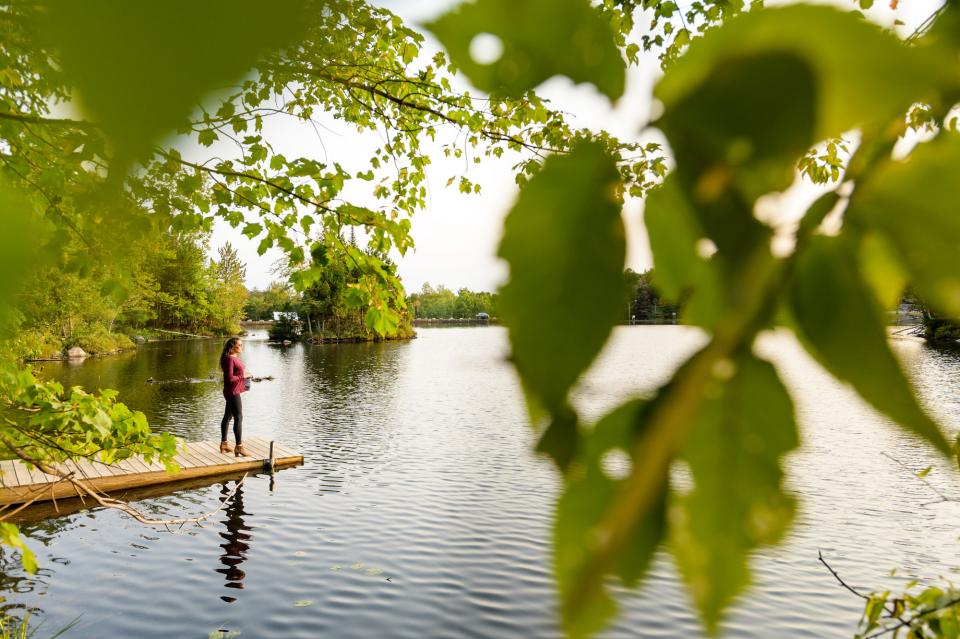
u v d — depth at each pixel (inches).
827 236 7.3
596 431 6.6
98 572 452.1
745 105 6.7
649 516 6.5
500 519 575.8
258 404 1240.8
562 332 6.5
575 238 6.6
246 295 4050.2
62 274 150.1
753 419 6.9
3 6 13.1
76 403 202.2
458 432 976.3
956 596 98.5
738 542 6.6
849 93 6.7
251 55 3.6
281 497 641.6
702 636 6.5
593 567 6.3
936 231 7.1
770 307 7.1
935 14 6.7
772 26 6.7
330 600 426.6
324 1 3.9
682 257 6.9
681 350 7.0
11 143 168.6
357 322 3176.7
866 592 419.8
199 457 738.8
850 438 871.7
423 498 641.6
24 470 593.3
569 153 6.8
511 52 6.9
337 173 227.0
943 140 7.0
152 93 3.5
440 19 6.8
